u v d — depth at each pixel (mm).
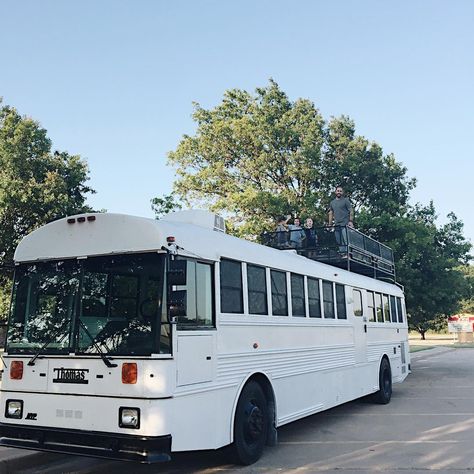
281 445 8148
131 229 6066
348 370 10773
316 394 9266
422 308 33062
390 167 32250
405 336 15430
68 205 17516
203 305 6465
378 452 7605
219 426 6414
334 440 8484
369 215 28047
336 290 10719
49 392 6012
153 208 20828
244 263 7465
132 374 5625
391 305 14445
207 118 32781
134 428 5512
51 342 6133
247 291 7453
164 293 5789
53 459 7191
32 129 18359
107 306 5988
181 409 5766
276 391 7883
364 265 14438
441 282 31844
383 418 10562
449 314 33562
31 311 6375
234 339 6965
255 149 30922
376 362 12461
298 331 8812
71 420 5836
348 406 12273
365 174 31531
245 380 7070
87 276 6195
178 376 5777
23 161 17875
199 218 7707
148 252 5953
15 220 17375
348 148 31891
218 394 6469
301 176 30031
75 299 6172
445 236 33938
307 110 32000
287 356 8352
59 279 6324
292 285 8867
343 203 15172
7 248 16953
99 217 6266
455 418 10430
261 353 7590
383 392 12555
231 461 6879
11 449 7305
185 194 31969
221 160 31641
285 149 30906
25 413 6113
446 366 23141
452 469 6633
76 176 18938
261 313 7770
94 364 5824
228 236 7535
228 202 27891
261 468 6766
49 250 6465
